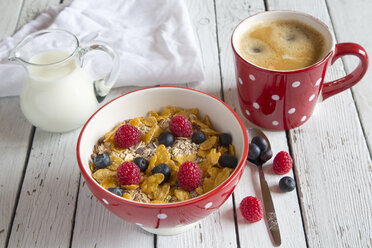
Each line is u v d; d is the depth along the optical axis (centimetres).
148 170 58
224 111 60
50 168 64
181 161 59
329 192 61
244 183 62
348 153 64
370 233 58
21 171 64
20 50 65
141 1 79
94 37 75
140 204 52
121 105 61
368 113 67
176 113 63
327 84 65
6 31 78
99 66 72
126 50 73
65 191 62
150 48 73
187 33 74
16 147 66
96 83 67
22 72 69
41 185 63
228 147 60
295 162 63
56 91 64
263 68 60
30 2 82
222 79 71
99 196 54
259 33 65
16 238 59
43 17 78
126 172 56
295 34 65
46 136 67
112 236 59
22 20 79
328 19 77
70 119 65
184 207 52
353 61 72
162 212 53
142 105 62
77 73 65
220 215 60
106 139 60
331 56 60
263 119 65
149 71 70
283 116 64
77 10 78
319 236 58
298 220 59
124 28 77
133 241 59
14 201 62
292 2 79
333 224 59
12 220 61
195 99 62
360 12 78
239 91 65
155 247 58
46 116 65
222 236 59
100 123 60
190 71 70
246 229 59
